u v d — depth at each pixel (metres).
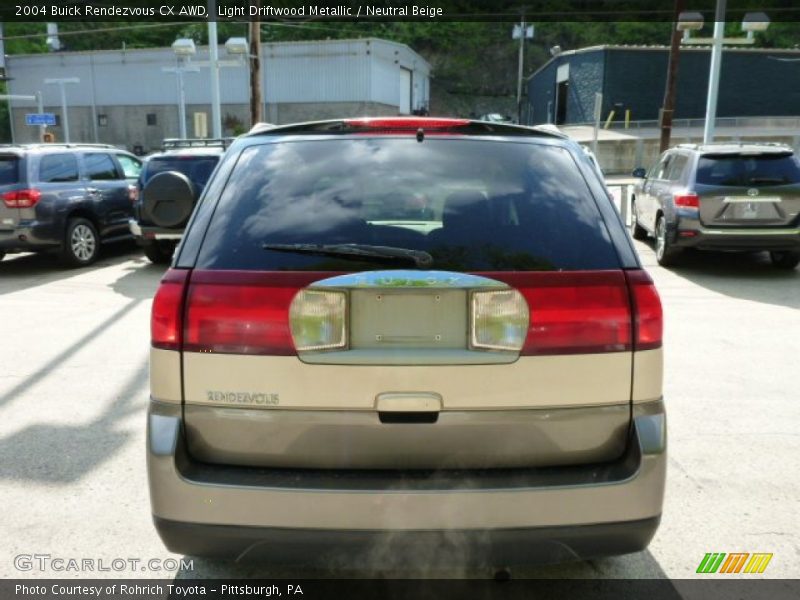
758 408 4.87
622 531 2.30
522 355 2.30
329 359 2.29
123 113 55.09
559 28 105.31
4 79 57.12
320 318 2.29
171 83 53.41
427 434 2.31
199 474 2.30
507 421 2.31
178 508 2.29
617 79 48.62
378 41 50.66
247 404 2.32
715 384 5.37
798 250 9.63
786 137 41.97
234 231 2.45
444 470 2.33
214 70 18.55
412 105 60.94
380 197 2.54
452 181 2.61
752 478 3.82
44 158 10.59
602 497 2.26
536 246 2.40
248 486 2.25
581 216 2.50
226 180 2.63
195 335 2.33
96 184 11.44
